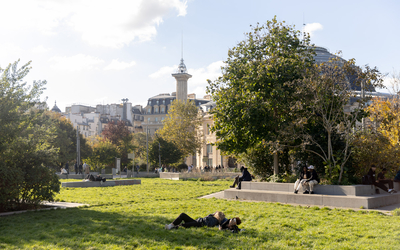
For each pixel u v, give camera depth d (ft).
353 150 58.29
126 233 27.68
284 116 62.90
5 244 24.11
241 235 27.68
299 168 64.39
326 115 58.54
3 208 43.04
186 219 30.35
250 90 63.05
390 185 57.67
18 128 42.68
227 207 45.06
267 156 73.61
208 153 232.32
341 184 53.57
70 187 83.10
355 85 59.16
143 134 297.12
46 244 24.32
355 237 26.91
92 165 191.83
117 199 55.62
